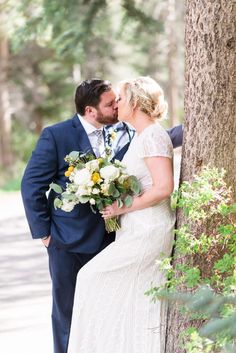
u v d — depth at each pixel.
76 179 5.22
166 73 29.38
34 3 11.74
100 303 5.27
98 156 5.63
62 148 5.64
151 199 5.09
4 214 18.09
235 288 4.61
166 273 5.20
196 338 4.45
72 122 5.70
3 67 30.50
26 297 9.22
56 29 11.30
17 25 11.99
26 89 32.28
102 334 5.26
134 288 5.23
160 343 5.19
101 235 5.61
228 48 4.98
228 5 4.95
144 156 5.12
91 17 10.98
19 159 35.69
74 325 5.31
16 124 34.62
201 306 3.40
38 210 5.64
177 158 9.37
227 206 4.89
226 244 5.00
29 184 5.63
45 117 34.25
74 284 5.71
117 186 5.20
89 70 27.25
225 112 5.01
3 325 7.91
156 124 5.20
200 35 5.01
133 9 11.34
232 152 5.04
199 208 4.97
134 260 5.20
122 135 5.65
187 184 4.93
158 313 5.20
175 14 22.42
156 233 5.17
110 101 5.56
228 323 3.27
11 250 13.09
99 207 5.29
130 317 5.23
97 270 5.26
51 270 5.76
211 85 5.01
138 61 28.22
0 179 28.27
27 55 31.31
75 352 5.29
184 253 4.98
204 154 5.05
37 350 6.96
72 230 5.59
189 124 5.11
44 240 5.73
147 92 5.17
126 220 5.27
